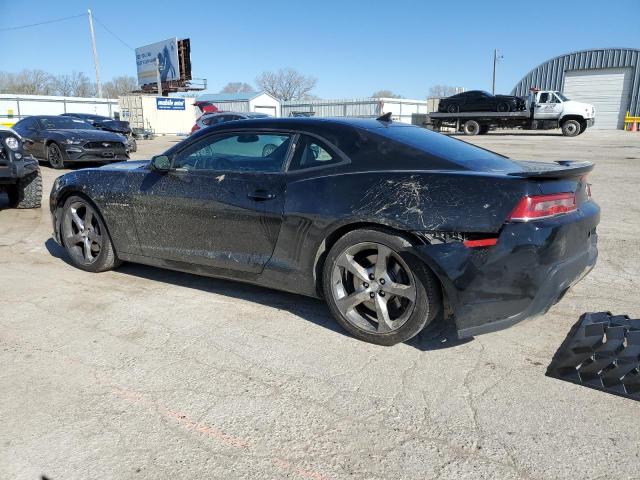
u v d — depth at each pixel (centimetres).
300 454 229
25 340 339
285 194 346
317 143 349
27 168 739
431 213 294
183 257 404
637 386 275
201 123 1845
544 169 313
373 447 233
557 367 299
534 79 4000
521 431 244
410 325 311
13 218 736
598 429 245
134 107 3578
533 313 292
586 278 458
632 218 700
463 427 247
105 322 368
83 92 7294
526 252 279
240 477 215
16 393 276
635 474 216
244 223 365
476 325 293
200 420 253
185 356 318
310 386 283
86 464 223
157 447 234
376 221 307
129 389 281
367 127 350
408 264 303
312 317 376
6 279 460
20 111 4056
